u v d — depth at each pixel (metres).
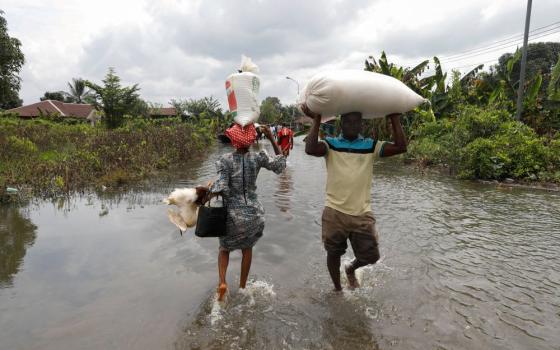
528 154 9.87
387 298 3.36
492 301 3.33
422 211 6.44
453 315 3.10
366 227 3.16
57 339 2.71
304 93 3.12
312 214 6.12
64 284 3.55
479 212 6.40
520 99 13.60
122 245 4.57
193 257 4.22
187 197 3.41
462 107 14.74
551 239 4.99
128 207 6.38
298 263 4.10
